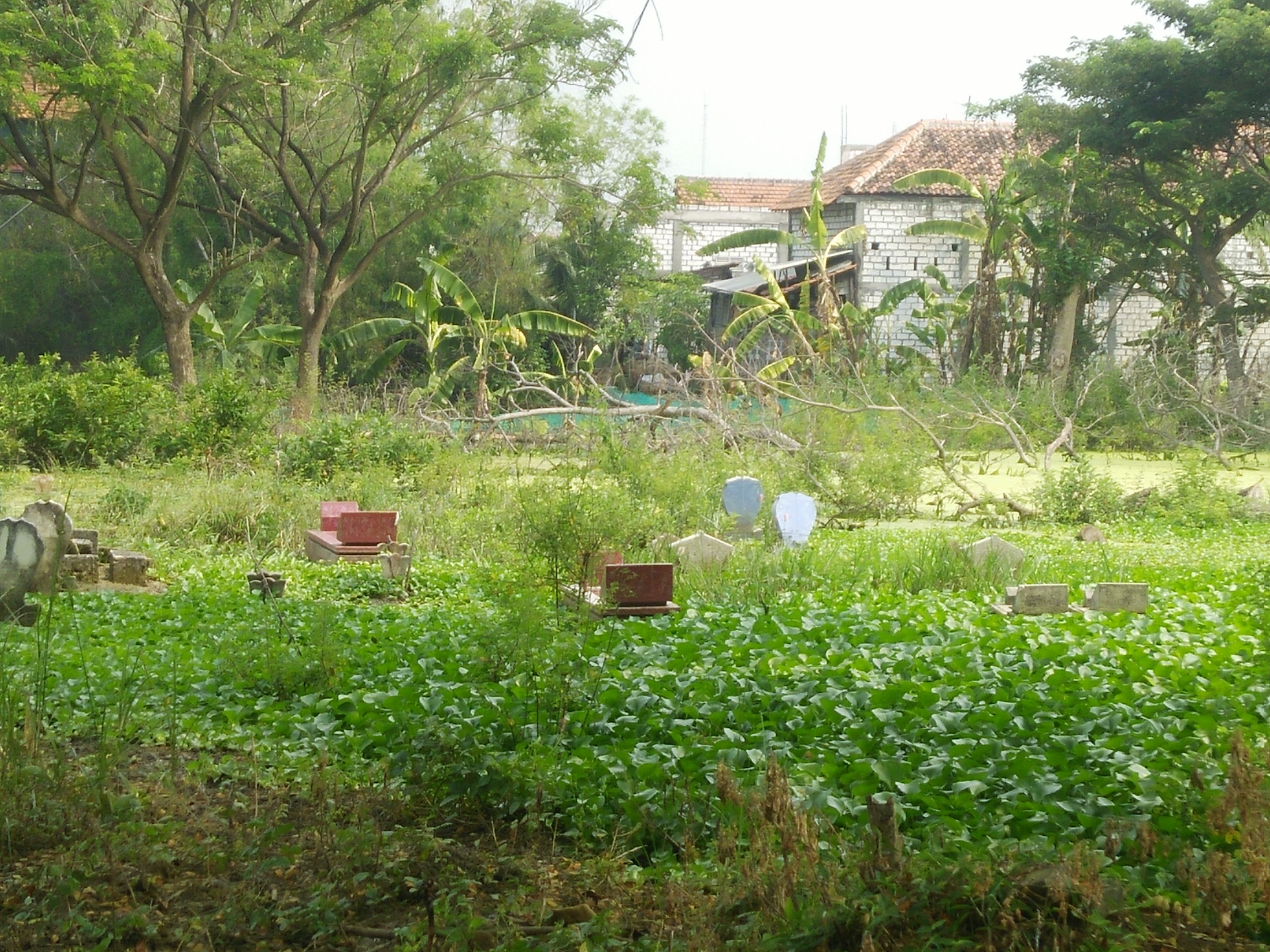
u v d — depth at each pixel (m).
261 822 5.57
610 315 43.75
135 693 7.98
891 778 6.18
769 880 4.50
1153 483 24.77
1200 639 10.41
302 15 28.88
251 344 34.19
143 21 27.59
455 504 19.25
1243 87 35.19
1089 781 6.10
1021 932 4.17
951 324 40.16
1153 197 38.09
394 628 10.58
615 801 5.94
